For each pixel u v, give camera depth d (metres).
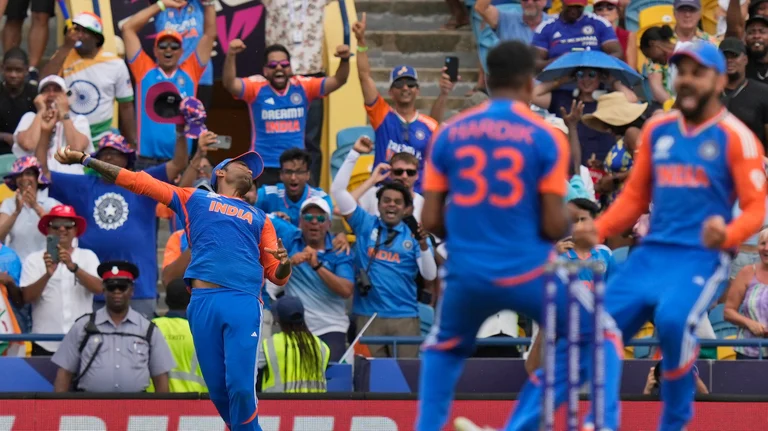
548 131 18.62
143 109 42.31
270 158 41.34
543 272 18.42
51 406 30.88
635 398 31.06
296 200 38.00
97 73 42.66
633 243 38.22
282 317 31.95
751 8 45.16
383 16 52.09
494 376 33.31
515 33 47.16
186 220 26.52
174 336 32.59
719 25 49.00
